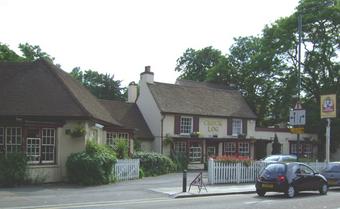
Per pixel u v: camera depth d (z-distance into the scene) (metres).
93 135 30.00
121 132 35.88
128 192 22.36
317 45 52.53
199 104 46.81
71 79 33.78
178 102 45.41
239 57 62.34
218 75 62.56
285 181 21.91
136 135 42.41
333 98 30.89
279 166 22.55
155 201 19.34
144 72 45.91
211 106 47.47
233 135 47.81
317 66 52.38
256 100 57.28
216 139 45.88
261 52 55.62
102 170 25.45
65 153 26.45
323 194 23.89
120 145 32.09
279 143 50.78
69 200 18.81
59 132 26.38
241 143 48.19
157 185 25.70
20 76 28.80
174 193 22.17
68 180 25.61
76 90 30.83
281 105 53.06
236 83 61.41
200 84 58.50
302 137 52.91
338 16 50.84
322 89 52.34
